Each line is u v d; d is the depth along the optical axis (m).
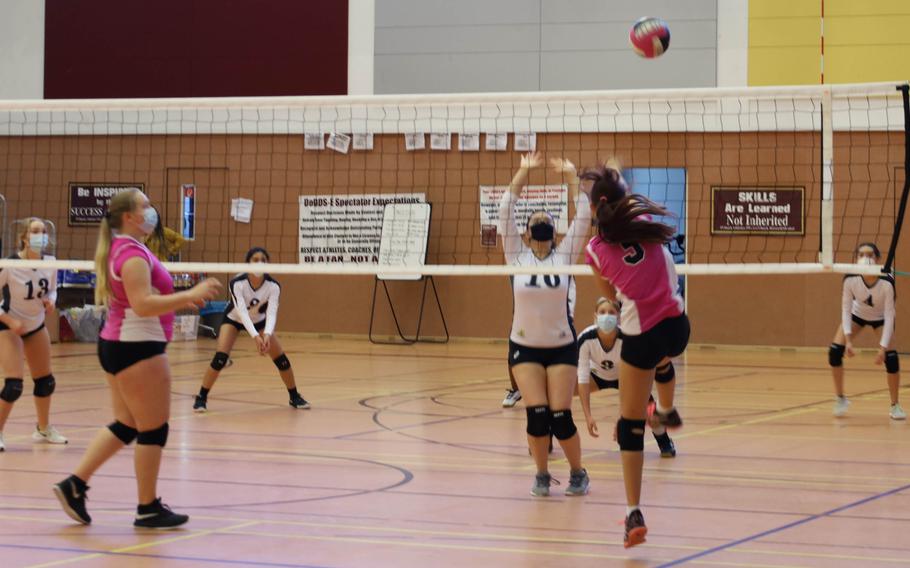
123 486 6.39
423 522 5.47
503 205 6.57
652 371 4.96
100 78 20.91
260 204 20.30
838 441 8.41
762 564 4.60
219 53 20.56
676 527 5.38
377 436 8.57
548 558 4.71
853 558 4.71
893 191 17.73
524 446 8.11
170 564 4.57
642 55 7.93
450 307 19.73
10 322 7.54
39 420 8.01
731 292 18.61
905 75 18.19
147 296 5.11
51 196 20.92
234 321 10.21
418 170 19.66
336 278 20.23
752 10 18.56
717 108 18.56
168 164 20.55
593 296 18.55
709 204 18.53
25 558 4.66
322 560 4.65
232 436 8.53
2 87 21.11
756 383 13.17
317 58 20.27
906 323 17.86
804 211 18.22
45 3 21.00
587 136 18.95
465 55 19.73
